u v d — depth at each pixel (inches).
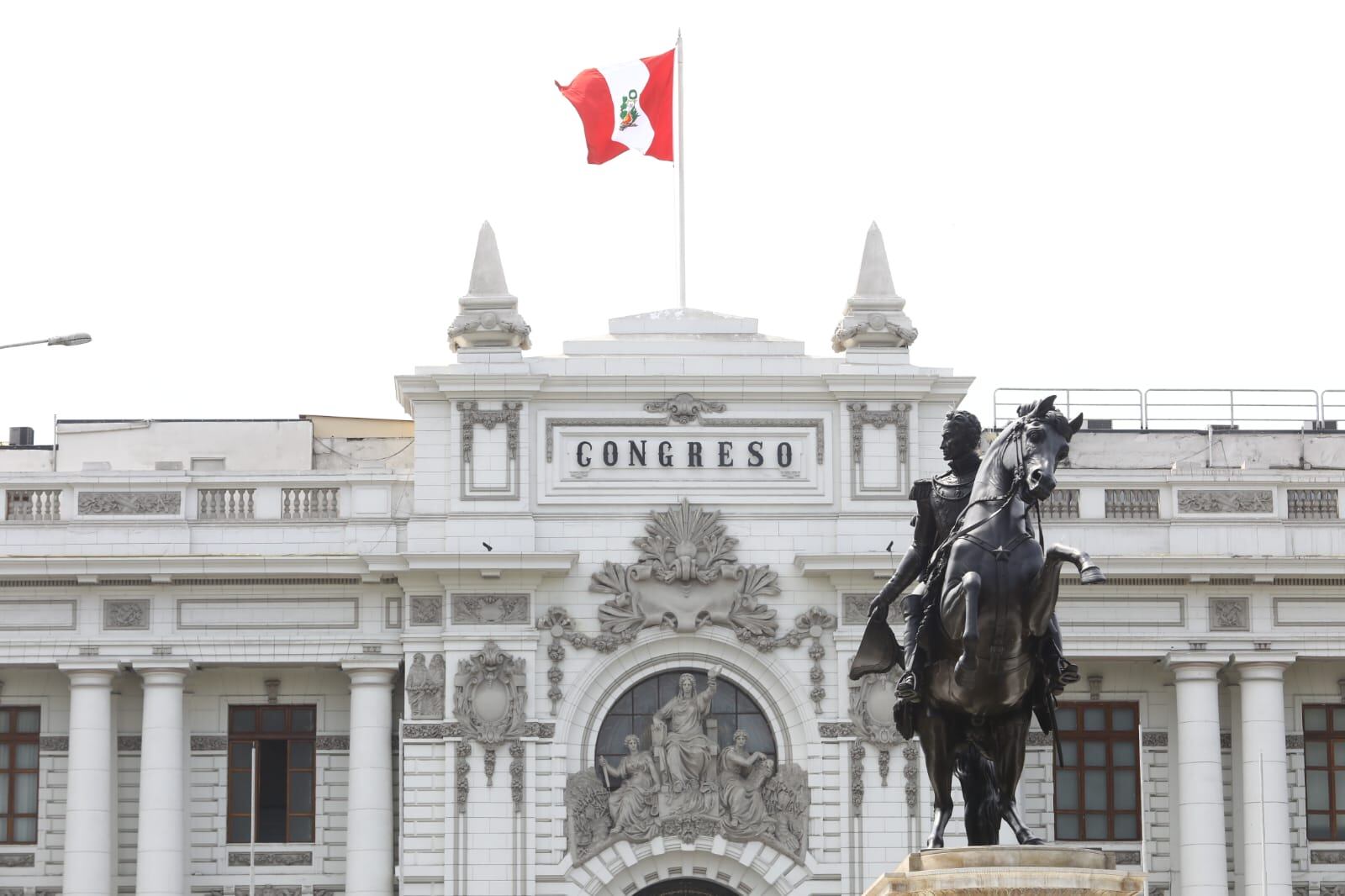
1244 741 3287.4
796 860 3201.3
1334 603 3307.1
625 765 3211.1
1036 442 1382.9
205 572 3230.8
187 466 3624.5
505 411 3253.0
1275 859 3245.6
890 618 3235.7
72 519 3272.6
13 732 3324.3
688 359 3267.7
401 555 3198.8
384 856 3216.0
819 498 3260.3
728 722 3253.0
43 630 3245.6
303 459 3629.4
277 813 3307.1
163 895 3201.3
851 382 3257.9
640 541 3248.0
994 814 1446.9
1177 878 3309.5
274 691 3309.5
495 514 3238.2
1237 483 3334.2
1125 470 3329.2
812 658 3233.3
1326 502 3341.5
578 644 3223.4
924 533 1486.2
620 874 3203.7
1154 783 3334.2
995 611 1370.6
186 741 3284.9
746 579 3245.6
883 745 3211.1
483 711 3201.3
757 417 3275.1
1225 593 3299.7
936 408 3292.3
